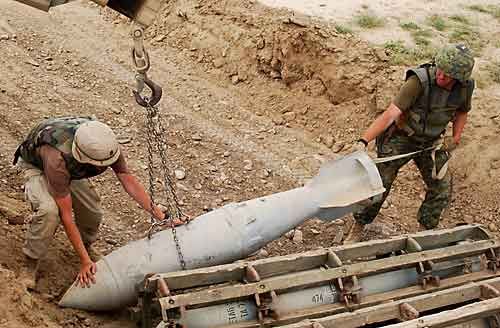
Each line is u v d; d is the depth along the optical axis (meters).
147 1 4.18
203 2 8.85
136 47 4.02
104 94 7.77
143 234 5.55
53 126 4.18
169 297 3.80
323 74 7.49
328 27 7.76
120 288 4.30
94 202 4.70
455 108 4.97
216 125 7.41
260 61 8.01
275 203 4.75
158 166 6.55
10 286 4.03
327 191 4.83
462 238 4.91
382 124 4.92
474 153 6.58
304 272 4.18
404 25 8.13
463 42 7.88
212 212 4.69
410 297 4.33
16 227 4.98
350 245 4.54
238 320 3.97
